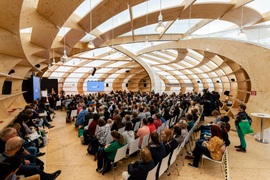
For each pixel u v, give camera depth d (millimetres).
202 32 9055
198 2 4945
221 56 8500
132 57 16672
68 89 25031
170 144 3326
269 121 6066
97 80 25734
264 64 6047
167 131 3395
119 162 4109
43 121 6629
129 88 28672
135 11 5980
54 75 21344
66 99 12195
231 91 13016
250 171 3689
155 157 2904
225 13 5449
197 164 3811
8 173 1809
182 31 9617
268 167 3875
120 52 15531
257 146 5188
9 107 6535
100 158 3584
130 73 24609
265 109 6039
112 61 18203
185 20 7484
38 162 3549
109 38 8344
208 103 10250
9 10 2209
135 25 6555
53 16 3643
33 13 3338
